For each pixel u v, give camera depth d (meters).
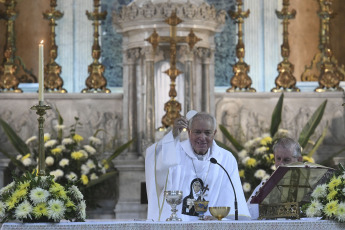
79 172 23.02
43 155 13.11
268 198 13.54
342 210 12.06
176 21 23.42
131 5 24.36
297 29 28.56
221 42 28.28
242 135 24.86
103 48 27.81
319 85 26.00
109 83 27.67
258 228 11.82
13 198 11.99
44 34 27.81
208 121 14.45
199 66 24.56
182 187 14.39
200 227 11.70
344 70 28.28
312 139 25.20
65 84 27.66
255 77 28.27
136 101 24.39
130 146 24.20
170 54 23.64
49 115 24.73
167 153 14.63
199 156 14.66
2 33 27.48
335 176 13.09
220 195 14.38
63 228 11.57
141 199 23.78
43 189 12.03
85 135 24.75
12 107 24.81
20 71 27.52
